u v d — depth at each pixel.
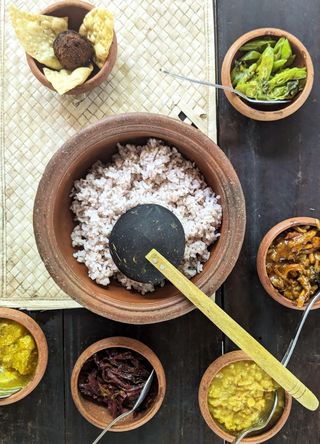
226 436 0.91
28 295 0.95
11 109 0.96
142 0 0.96
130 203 0.85
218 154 0.80
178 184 0.86
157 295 0.85
